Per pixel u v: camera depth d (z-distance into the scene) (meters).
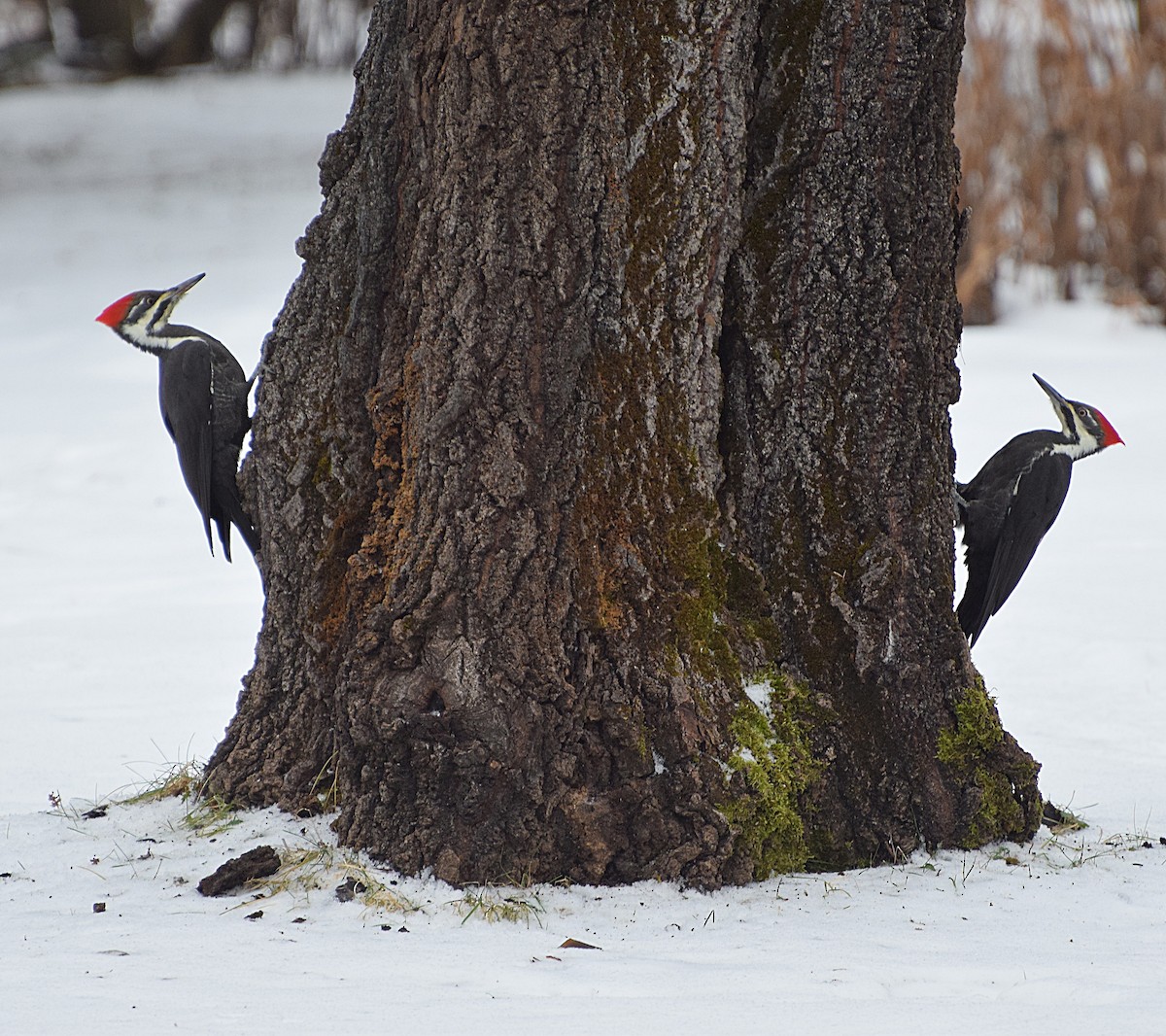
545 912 9.27
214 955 8.55
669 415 9.86
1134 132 39.16
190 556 23.72
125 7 94.00
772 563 10.24
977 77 39.88
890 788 10.26
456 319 9.61
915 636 10.29
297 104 80.88
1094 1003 7.90
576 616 9.65
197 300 42.03
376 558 10.10
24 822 11.07
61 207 57.88
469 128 9.52
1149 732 14.51
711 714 9.82
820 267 9.99
